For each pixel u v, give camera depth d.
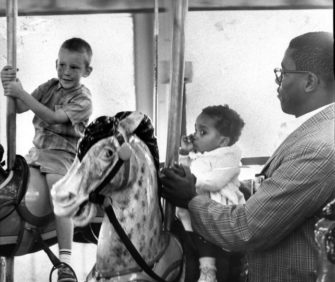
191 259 3.65
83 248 6.52
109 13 6.45
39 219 4.84
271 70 6.40
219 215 3.49
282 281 3.50
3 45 6.40
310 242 3.47
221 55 6.40
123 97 6.52
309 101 3.60
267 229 3.42
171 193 3.57
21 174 4.83
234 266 3.76
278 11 6.36
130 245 3.45
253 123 6.40
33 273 6.46
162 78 6.35
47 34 6.48
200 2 6.31
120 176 3.42
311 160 3.40
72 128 5.17
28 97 4.88
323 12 6.36
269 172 3.57
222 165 4.23
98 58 6.49
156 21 5.00
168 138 3.66
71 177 3.42
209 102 6.41
